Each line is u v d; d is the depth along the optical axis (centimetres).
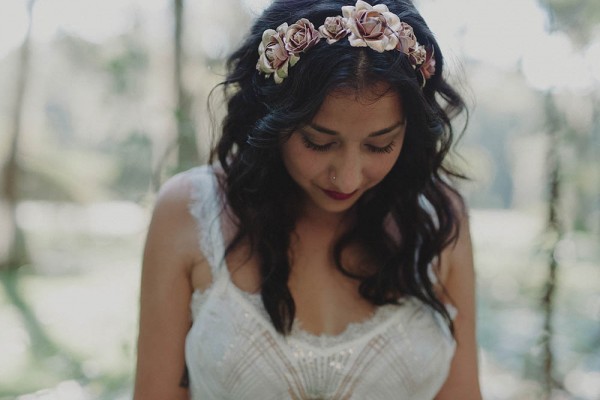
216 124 131
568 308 434
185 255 124
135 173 430
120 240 750
